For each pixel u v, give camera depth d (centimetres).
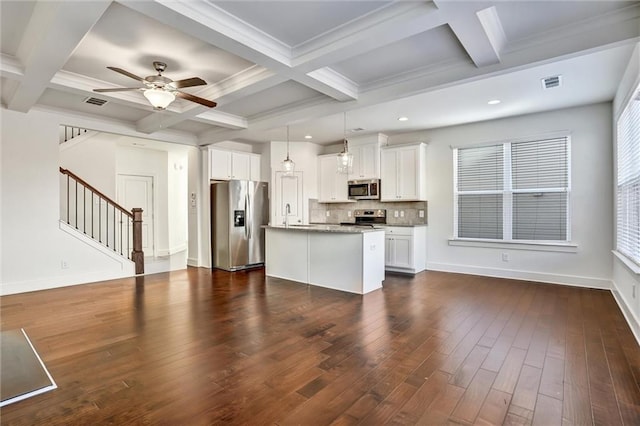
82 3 207
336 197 699
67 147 633
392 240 589
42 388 202
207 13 234
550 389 209
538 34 270
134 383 217
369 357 254
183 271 609
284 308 379
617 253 396
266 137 659
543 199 497
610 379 221
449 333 301
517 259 518
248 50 268
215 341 285
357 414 185
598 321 330
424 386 213
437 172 594
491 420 179
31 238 453
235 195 621
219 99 390
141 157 774
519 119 509
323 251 484
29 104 405
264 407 191
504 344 277
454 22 232
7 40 285
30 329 312
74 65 328
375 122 543
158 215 807
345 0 228
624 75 343
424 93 383
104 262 531
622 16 241
